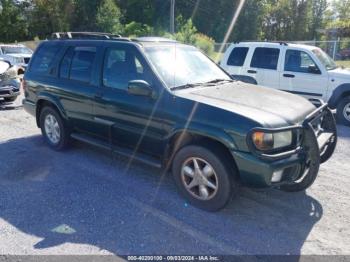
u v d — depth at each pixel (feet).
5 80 28.55
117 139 15.23
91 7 138.82
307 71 27.78
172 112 12.66
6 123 24.39
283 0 192.65
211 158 11.78
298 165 11.53
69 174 15.58
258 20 178.19
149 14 177.47
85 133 17.03
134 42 14.67
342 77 26.17
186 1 177.68
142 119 13.69
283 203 13.07
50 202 13.06
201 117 11.91
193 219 11.92
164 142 13.17
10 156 17.87
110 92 14.84
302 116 12.26
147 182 14.75
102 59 15.46
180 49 15.83
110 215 12.16
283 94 14.48
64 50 17.60
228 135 11.25
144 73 13.73
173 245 10.53
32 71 19.34
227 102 12.34
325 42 65.00
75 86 16.46
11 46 62.28
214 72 16.07
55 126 18.48
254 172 10.94
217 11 177.68
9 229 11.34
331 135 13.73
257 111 11.65
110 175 15.46
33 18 137.49
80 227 11.43
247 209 12.60
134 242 10.66
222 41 176.55
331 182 14.99
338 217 12.12
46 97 18.03
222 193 11.81
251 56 30.48
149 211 12.41
